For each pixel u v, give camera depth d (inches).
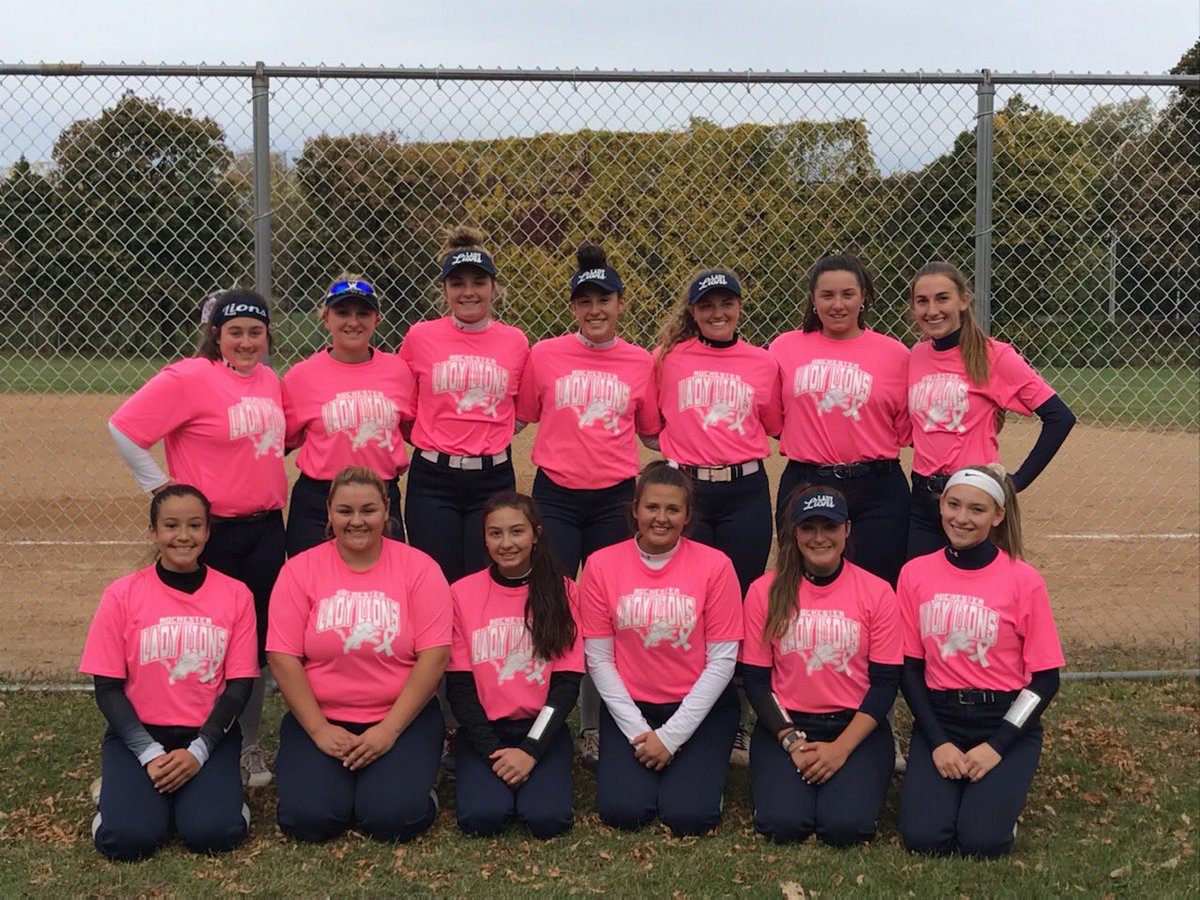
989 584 149.3
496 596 154.9
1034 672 147.9
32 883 131.0
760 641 155.5
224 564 156.9
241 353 154.7
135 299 264.4
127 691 145.9
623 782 150.8
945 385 161.6
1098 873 135.0
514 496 153.0
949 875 135.0
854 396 163.6
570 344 169.3
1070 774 166.1
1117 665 212.4
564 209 226.5
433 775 147.9
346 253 226.4
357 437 160.7
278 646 148.6
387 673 149.5
